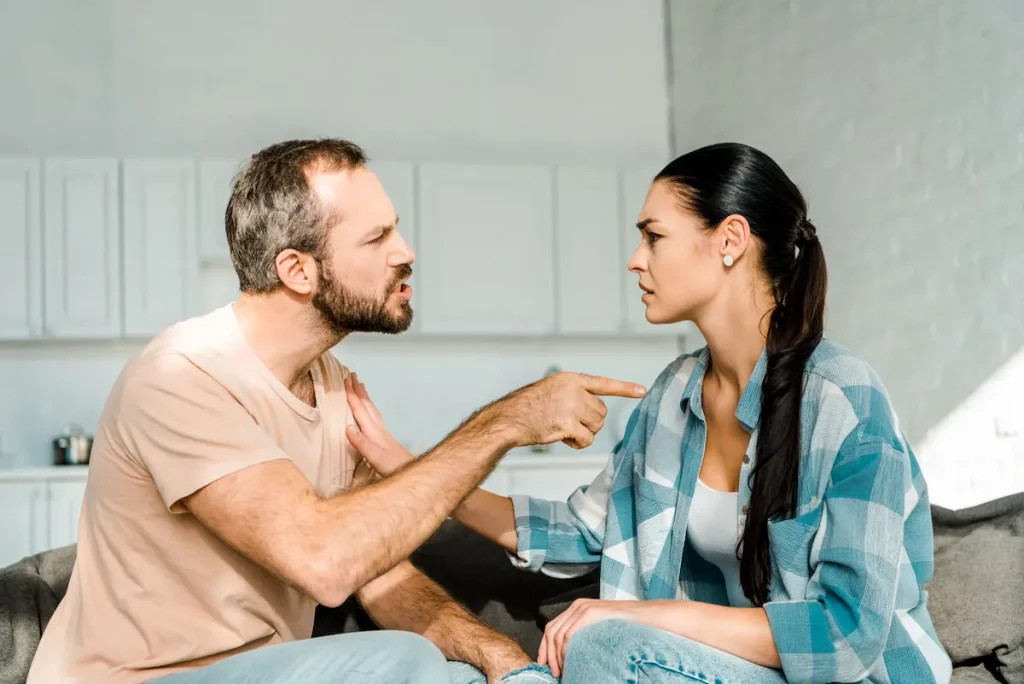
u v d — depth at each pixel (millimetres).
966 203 3373
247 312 1803
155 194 5184
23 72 5574
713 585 1850
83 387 5445
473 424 1733
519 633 2156
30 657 1843
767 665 1525
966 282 3373
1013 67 3154
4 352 5406
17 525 4746
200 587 1680
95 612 1692
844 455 1565
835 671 1478
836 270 4203
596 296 5547
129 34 5645
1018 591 2014
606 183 5582
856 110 4070
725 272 1714
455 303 5426
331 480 1890
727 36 5309
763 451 1642
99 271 5125
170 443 1624
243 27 5738
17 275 5078
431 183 5422
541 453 5496
